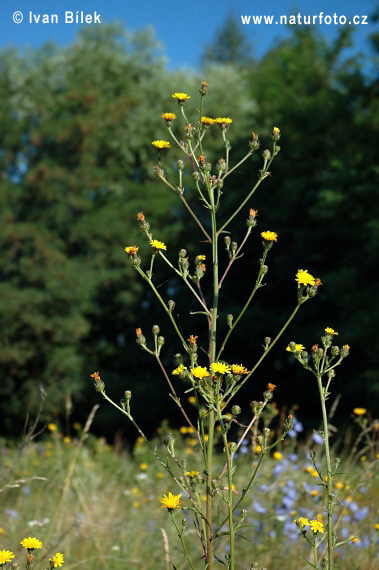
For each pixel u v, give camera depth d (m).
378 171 13.80
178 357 2.03
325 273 16.09
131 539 4.14
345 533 3.33
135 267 2.10
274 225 17.45
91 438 10.09
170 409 18.20
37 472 5.96
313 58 21.03
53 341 19.23
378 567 3.04
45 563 3.20
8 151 21.59
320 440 3.97
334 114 16.75
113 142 21.25
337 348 2.08
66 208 20.09
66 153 20.78
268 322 16.59
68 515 4.42
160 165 2.26
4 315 18.72
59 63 22.92
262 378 16.94
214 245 2.15
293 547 3.48
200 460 4.60
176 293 19.08
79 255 20.67
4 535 4.02
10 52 22.64
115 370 20.55
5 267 19.39
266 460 4.29
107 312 20.27
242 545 3.55
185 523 1.98
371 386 12.76
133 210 20.59
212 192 2.19
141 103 21.55
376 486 3.62
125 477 6.46
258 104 22.91
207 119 2.28
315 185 17.34
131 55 23.14
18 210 20.30
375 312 12.88
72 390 18.69
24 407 18.86
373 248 13.25
